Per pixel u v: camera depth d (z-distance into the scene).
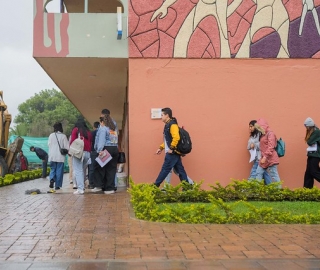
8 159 18.33
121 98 17.23
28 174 19.77
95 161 11.20
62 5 12.60
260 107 10.93
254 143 10.40
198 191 8.98
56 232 6.09
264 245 5.39
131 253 4.98
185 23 10.90
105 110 10.97
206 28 10.92
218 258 4.80
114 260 4.69
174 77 10.83
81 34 10.62
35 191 11.39
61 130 12.29
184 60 10.87
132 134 10.71
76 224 6.68
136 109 10.73
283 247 5.29
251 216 6.84
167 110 9.78
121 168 19.17
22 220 7.03
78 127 11.30
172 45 10.84
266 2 11.02
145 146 10.70
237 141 10.86
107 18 10.70
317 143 9.77
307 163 9.97
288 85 10.98
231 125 10.88
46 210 8.11
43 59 10.76
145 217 7.10
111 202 9.23
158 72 10.80
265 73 10.97
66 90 15.30
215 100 10.87
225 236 5.87
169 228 6.38
